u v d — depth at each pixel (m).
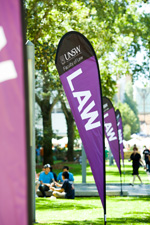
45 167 19.06
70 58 8.82
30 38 24.44
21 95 4.49
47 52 24.91
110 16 28.08
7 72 4.53
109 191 20.67
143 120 134.88
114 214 13.57
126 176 34.38
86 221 11.73
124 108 121.38
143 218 12.68
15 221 4.47
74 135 60.16
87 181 29.50
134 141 74.69
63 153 72.25
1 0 4.60
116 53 36.72
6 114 4.49
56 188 18.86
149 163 35.09
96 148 8.72
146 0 33.56
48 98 39.94
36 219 11.95
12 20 4.58
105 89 35.69
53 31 24.36
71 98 8.80
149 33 34.47
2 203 4.49
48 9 24.41
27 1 24.06
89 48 8.76
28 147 4.47
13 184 4.48
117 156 19.75
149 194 20.89
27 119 4.48
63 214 13.09
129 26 34.06
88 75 8.78
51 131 42.34
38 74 32.25
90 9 27.03
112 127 18.69
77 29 25.02
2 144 4.49
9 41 4.56
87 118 8.73
